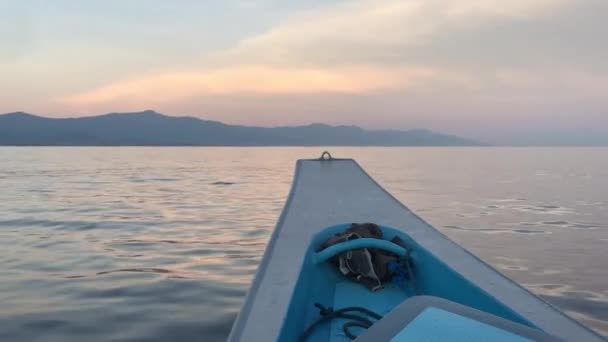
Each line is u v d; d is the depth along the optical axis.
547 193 21.88
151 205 16.19
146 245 9.25
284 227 4.25
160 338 4.58
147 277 6.82
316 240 3.68
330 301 3.04
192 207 15.82
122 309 5.42
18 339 4.53
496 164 59.84
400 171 41.81
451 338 1.11
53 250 8.62
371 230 3.64
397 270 3.28
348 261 3.34
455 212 15.16
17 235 10.13
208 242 9.67
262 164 55.25
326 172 8.09
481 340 1.10
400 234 3.79
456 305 1.29
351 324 2.58
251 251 8.80
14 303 5.59
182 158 75.50
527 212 15.29
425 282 3.16
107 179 28.89
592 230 11.71
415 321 1.20
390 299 3.08
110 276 6.86
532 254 8.93
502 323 1.19
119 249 8.82
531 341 1.10
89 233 10.50
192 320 5.09
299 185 6.90
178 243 9.52
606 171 43.69
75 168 42.09
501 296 2.31
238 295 6.02
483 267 2.86
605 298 6.19
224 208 15.59
